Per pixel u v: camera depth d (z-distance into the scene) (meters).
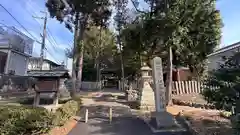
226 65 7.66
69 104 12.19
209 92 7.75
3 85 18.66
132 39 18.44
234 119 6.11
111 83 52.94
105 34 40.62
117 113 14.23
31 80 22.97
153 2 16.30
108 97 24.00
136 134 9.62
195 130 9.25
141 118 12.77
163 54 20.33
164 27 14.72
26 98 16.52
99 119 12.45
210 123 10.19
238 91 6.47
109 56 43.78
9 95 18.17
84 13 20.39
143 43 17.97
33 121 7.79
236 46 17.61
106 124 11.32
